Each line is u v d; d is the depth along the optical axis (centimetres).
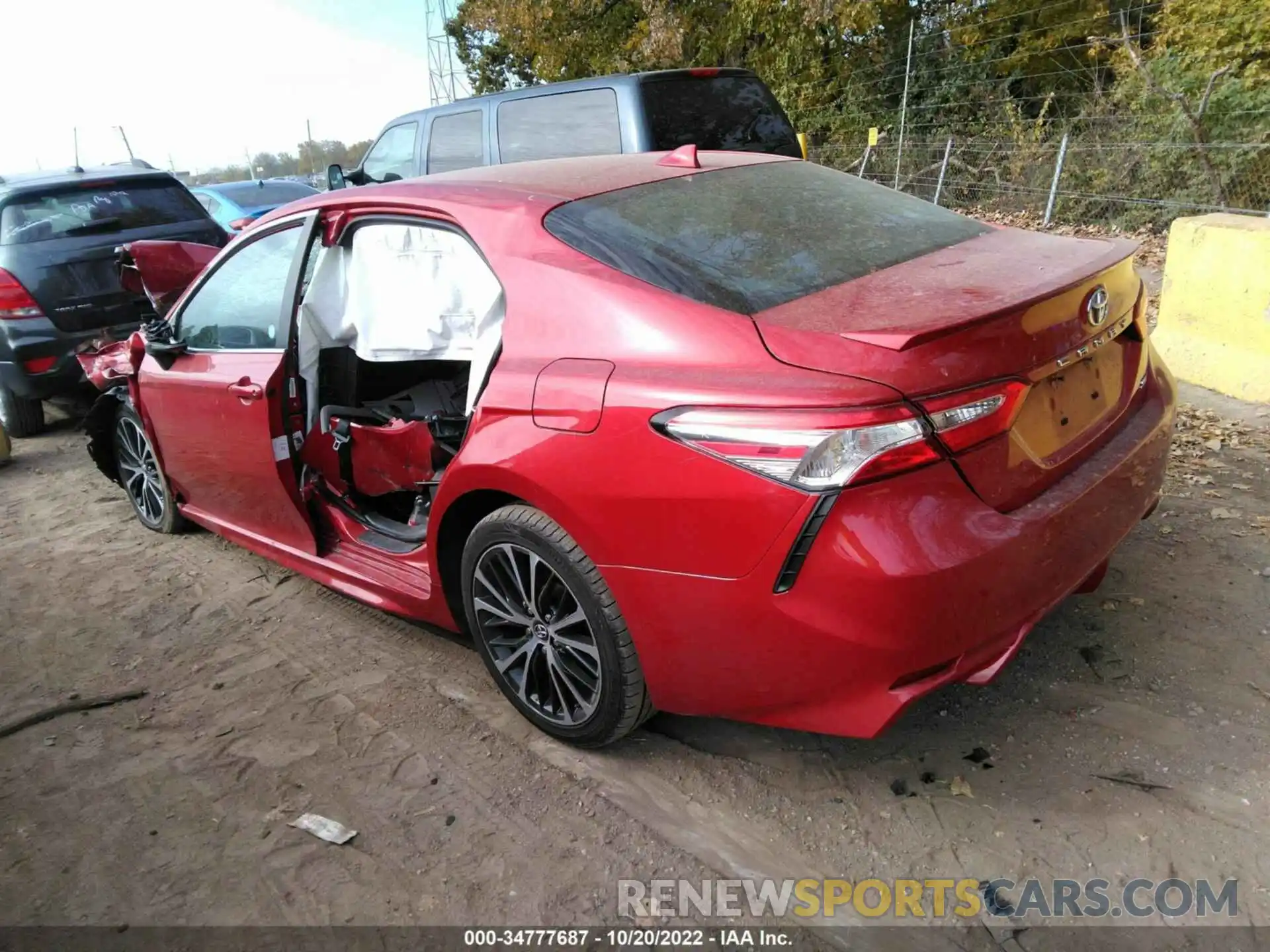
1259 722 260
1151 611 315
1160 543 359
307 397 363
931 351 207
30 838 264
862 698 214
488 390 263
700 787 260
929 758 260
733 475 210
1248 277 508
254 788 276
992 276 245
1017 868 222
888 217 301
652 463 221
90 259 664
